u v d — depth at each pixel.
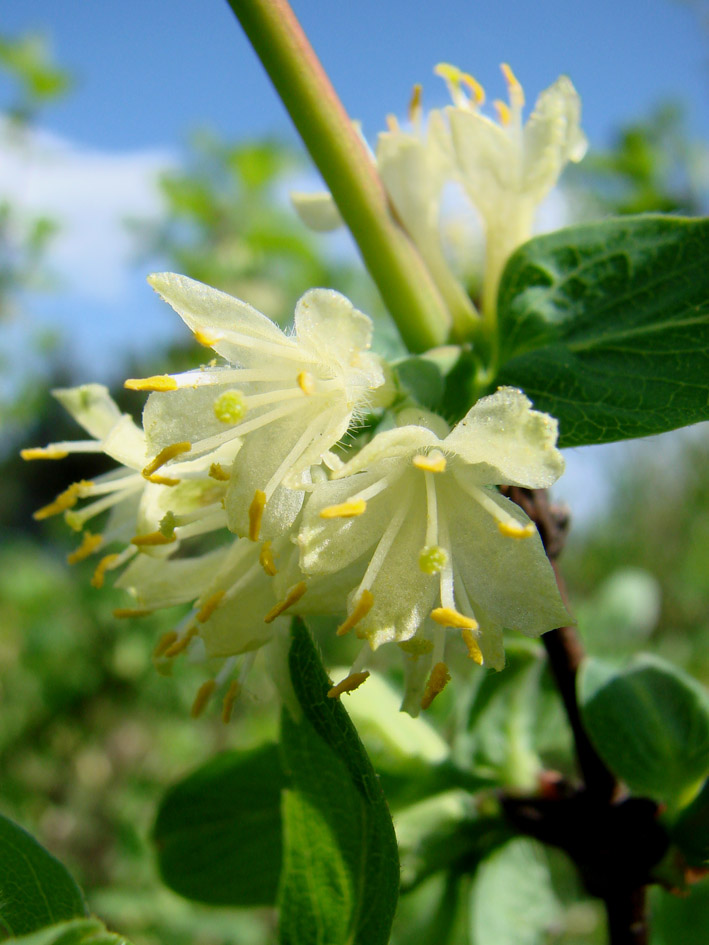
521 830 0.08
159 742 0.31
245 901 0.09
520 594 0.05
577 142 0.08
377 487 0.06
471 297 0.09
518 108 0.08
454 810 0.09
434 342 0.07
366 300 0.27
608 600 0.14
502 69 0.08
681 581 0.38
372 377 0.06
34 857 0.05
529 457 0.05
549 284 0.07
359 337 0.05
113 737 0.31
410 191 0.08
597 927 0.18
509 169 0.08
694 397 0.06
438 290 0.08
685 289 0.06
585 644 0.14
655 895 0.11
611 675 0.08
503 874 0.09
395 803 0.09
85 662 0.32
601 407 0.07
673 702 0.08
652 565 0.40
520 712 0.09
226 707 0.07
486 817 0.09
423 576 0.06
